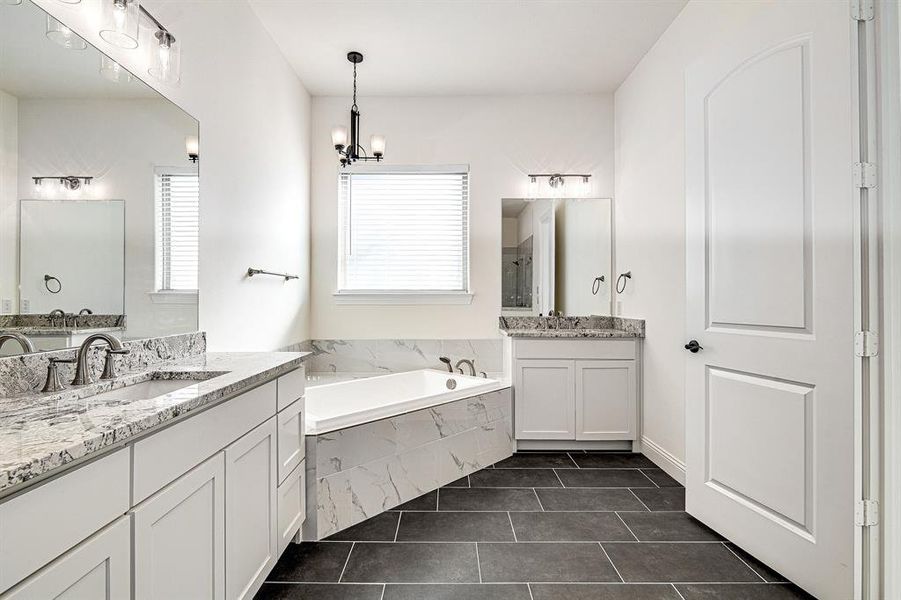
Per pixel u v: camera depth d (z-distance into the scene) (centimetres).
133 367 164
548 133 379
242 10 253
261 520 161
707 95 211
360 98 378
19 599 70
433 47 308
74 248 141
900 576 147
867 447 152
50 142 132
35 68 128
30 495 72
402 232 386
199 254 209
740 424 196
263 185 282
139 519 97
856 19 152
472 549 200
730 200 199
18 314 122
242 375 147
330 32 290
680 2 263
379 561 191
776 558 179
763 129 183
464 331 380
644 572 183
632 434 330
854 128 152
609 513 235
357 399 331
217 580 130
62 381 134
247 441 149
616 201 373
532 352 329
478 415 300
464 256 385
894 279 149
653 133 308
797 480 171
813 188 165
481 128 379
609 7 268
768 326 182
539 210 379
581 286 377
